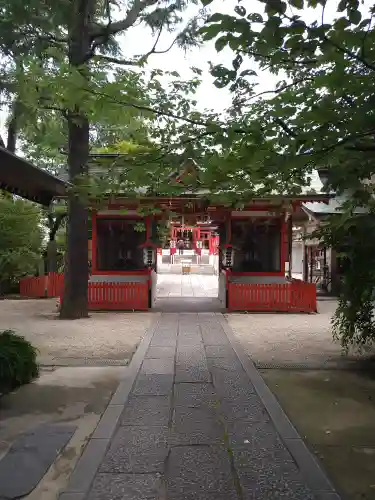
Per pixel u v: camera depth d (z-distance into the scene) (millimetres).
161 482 3504
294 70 4520
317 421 4852
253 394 5688
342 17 3217
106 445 4148
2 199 16656
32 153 15945
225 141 3988
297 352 8047
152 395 5633
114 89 4594
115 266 15164
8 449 4094
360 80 3596
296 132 3922
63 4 9781
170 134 5285
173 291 19750
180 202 12438
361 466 3826
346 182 3643
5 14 9602
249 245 14977
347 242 6605
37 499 3295
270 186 5254
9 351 6020
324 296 17125
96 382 6199
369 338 7289
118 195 6184
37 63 8359
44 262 19828
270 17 3201
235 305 13477
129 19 11258
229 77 3848
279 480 3549
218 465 3791
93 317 12273
